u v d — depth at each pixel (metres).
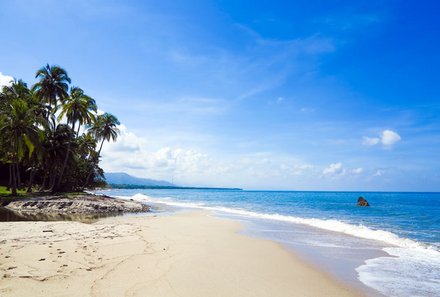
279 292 8.24
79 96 47.16
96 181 68.12
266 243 15.41
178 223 22.38
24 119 38.38
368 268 11.01
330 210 41.97
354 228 20.70
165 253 11.70
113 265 9.57
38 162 47.19
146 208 38.00
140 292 7.45
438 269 10.94
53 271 8.57
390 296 8.27
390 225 24.81
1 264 9.03
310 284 9.08
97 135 59.22
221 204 53.78
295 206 50.62
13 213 27.50
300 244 15.51
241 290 8.17
